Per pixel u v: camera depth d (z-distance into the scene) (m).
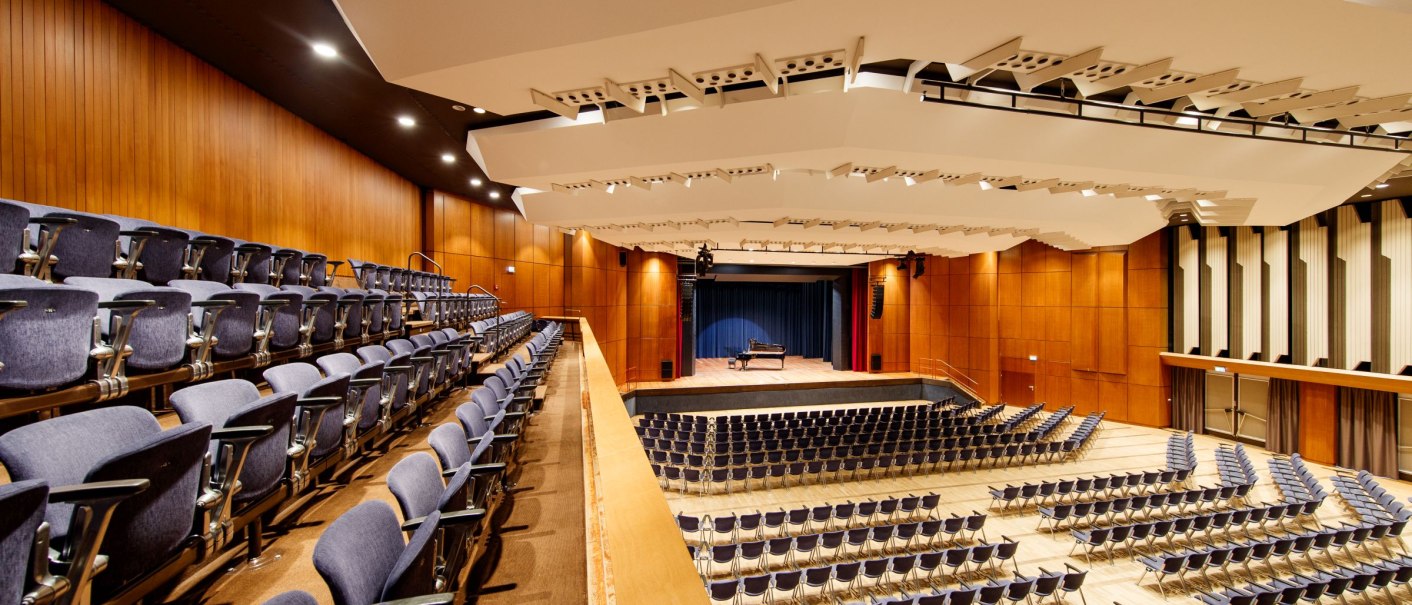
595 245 11.72
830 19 2.82
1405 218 7.66
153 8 3.59
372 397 2.15
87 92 3.45
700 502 6.79
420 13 2.91
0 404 1.24
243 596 1.28
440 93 3.63
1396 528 5.40
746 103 4.59
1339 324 8.32
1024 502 6.89
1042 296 11.82
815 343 18.03
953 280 13.27
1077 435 8.95
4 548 0.67
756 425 9.85
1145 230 9.36
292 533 1.62
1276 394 9.16
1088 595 4.96
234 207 4.65
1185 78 3.47
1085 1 2.71
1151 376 10.63
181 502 1.05
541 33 2.98
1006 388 12.36
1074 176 5.59
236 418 1.23
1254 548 5.06
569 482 2.17
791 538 5.10
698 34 2.94
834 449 7.95
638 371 13.17
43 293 1.32
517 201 8.77
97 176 3.52
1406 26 2.86
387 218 7.33
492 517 1.84
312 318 2.67
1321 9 2.76
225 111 4.54
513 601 1.35
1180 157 5.32
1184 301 10.40
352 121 5.59
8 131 3.05
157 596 1.25
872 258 13.86
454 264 8.81
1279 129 5.16
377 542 1.09
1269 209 6.93
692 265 13.96
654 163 5.27
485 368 4.64
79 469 1.05
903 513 6.57
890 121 4.64
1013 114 4.77
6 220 1.63
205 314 1.94
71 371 1.41
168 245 2.38
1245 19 2.84
